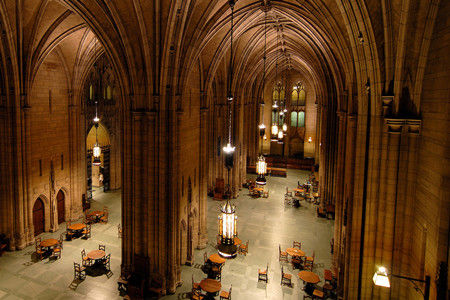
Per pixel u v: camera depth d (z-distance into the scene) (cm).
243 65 2664
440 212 624
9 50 1670
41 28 1728
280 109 4662
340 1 867
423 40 777
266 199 2978
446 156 617
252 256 1858
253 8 1697
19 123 1786
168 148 1441
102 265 1697
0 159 1775
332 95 2417
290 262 1794
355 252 930
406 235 860
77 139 2302
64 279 1560
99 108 2727
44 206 2094
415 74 815
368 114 895
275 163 4488
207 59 1870
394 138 850
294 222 2417
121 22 1290
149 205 1441
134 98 1395
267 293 1495
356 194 914
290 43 2627
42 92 1973
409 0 749
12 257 1752
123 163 1468
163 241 1454
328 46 1709
